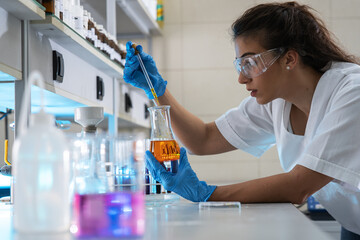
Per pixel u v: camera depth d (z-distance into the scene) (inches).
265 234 30.5
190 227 34.4
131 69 66.7
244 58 58.0
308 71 61.2
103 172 33.1
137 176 31.4
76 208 29.9
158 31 168.9
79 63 86.6
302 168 52.8
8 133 88.9
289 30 57.8
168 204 54.2
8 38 57.7
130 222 29.5
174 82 175.3
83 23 79.7
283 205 51.1
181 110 75.0
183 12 176.4
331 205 67.7
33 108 90.8
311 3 172.9
